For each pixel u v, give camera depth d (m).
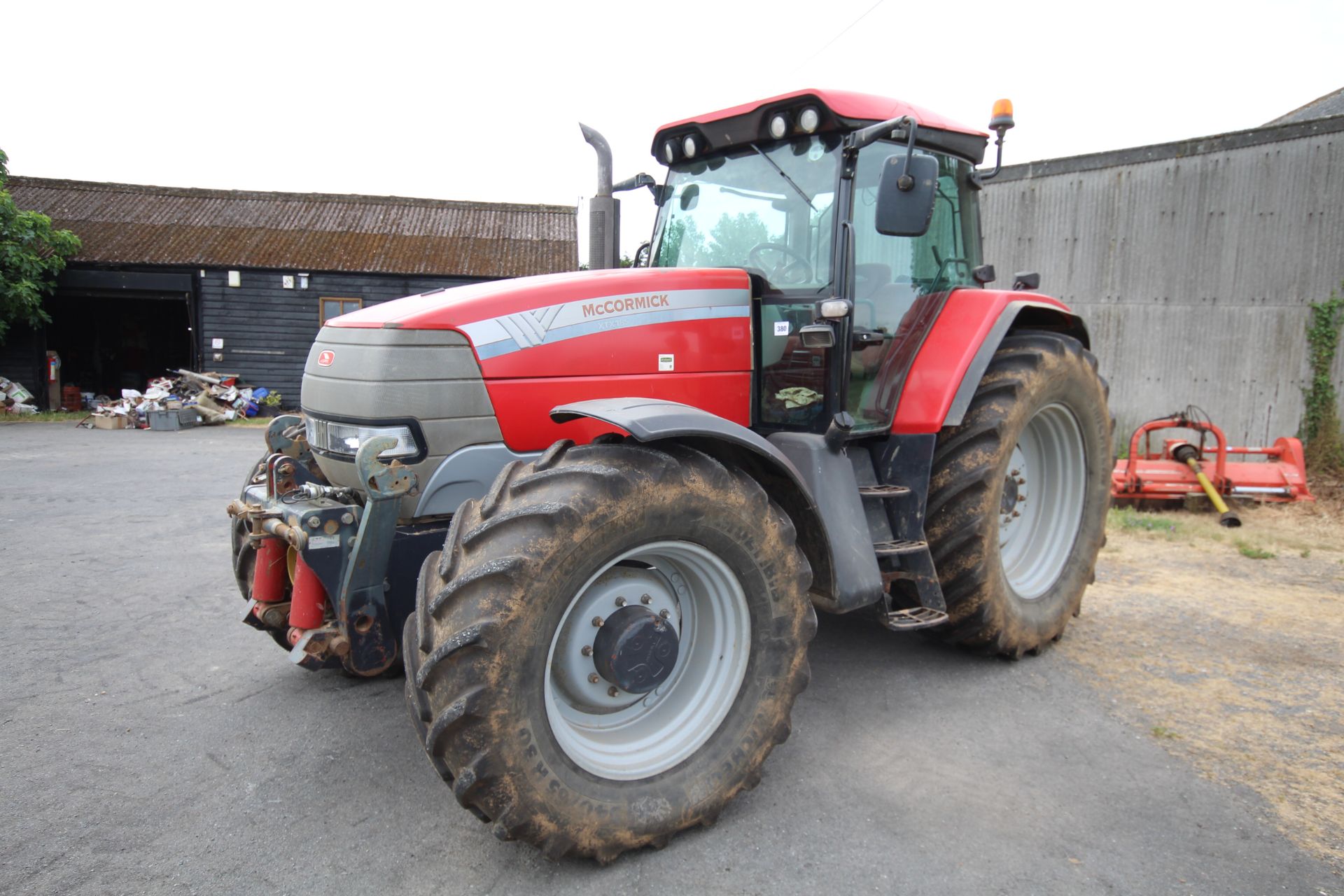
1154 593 4.53
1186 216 7.63
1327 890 2.05
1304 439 7.16
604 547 2.02
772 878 2.10
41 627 3.94
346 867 2.13
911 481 3.15
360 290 16.41
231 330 16.14
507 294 2.56
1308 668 3.49
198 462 9.60
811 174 3.05
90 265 15.55
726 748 2.30
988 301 3.41
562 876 2.10
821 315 2.78
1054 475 3.89
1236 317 7.44
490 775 1.90
